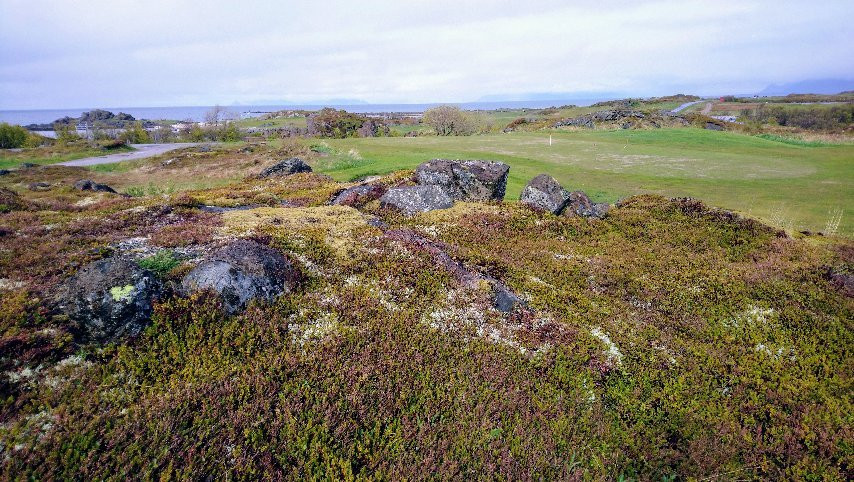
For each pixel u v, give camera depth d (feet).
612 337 39.45
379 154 174.91
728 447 27.89
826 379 34.99
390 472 23.90
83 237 47.85
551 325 40.09
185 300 33.27
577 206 81.25
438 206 79.15
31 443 21.67
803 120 410.72
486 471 25.02
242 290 35.53
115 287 30.40
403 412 28.17
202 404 25.79
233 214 63.82
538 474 25.21
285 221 60.13
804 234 70.13
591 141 227.40
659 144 216.95
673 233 70.74
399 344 34.27
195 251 44.96
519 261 57.57
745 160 164.45
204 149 203.72
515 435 27.73
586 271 55.67
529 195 83.76
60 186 115.75
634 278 53.67
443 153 179.01
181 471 21.74
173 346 30.07
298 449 24.30
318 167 145.48
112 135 358.84
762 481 26.04
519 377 33.09
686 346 39.04
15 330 27.58
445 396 29.99
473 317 40.04
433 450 25.72
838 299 47.19
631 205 86.28
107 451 22.02
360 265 46.03
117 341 29.37
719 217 74.33
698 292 50.06
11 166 171.73
